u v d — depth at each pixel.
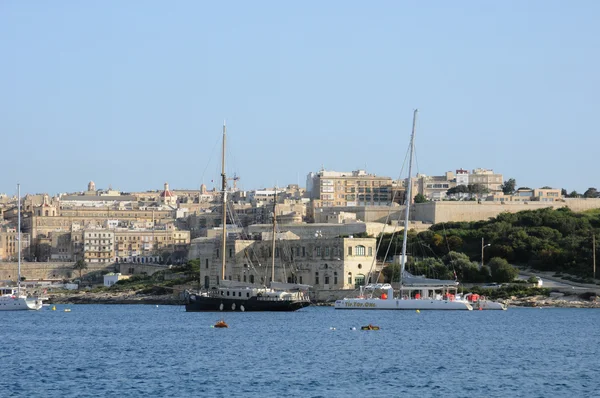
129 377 154.25
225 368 162.88
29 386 146.50
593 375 156.25
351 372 158.12
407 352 183.88
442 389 143.00
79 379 152.62
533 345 196.88
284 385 145.88
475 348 191.00
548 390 142.75
